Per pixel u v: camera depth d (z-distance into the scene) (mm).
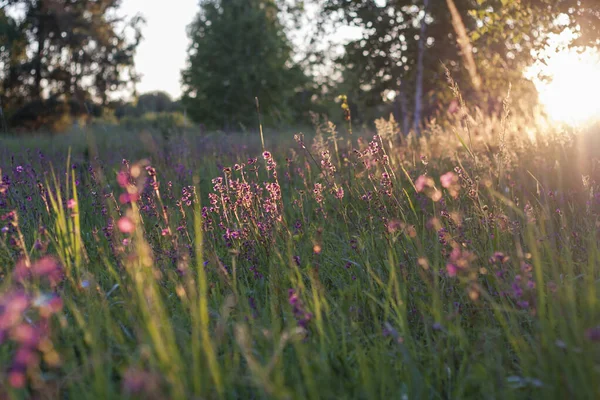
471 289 2672
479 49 11586
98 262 3645
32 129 28703
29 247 3631
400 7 22375
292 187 5926
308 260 3627
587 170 5777
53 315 2646
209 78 41250
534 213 3840
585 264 3043
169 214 4176
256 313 2869
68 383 2131
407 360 2199
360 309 2980
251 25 40500
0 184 3998
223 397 2029
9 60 31359
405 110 22953
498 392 2102
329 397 2113
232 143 10578
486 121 7238
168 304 2969
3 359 2174
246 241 3682
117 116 31969
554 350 2078
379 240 3713
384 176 3947
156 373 1860
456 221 3475
